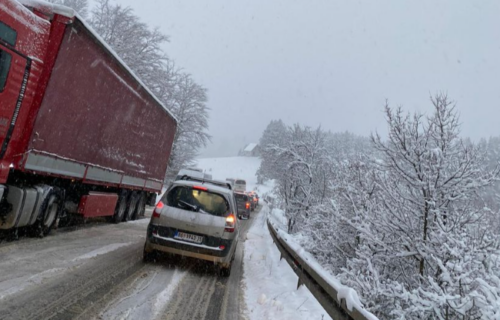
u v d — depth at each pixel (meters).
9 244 6.79
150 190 15.86
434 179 6.30
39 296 4.36
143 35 28.61
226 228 7.18
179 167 41.88
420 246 6.14
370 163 8.43
